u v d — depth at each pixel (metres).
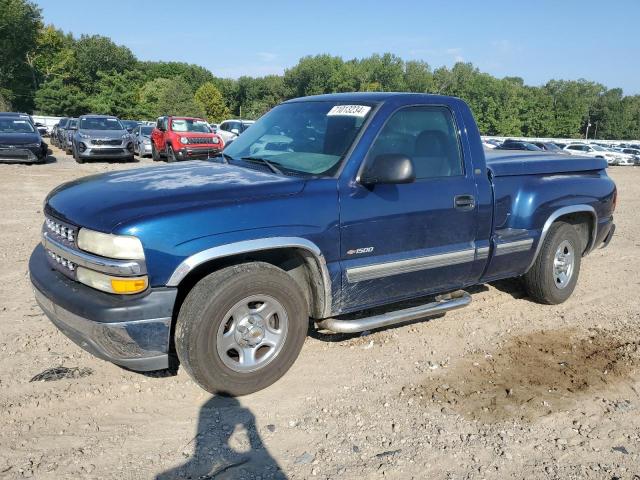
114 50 85.75
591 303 5.58
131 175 3.89
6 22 66.19
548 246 5.11
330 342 4.39
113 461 2.89
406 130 4.10
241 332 3.40
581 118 126.44
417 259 4.07
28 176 14.27
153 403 3.44
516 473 2.92
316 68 104.94
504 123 112.38
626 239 8.78
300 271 3.82
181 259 3.12
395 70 109.94
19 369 3.76
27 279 5.61
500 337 4.65
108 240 3.06
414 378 3.89
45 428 3.15
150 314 3.09
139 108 76.56
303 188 3.57
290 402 3.51
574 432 3.31
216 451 3.01
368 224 3.79
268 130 4.50
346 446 3.09
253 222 3.33
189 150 19.05
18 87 68.75
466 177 4.38
